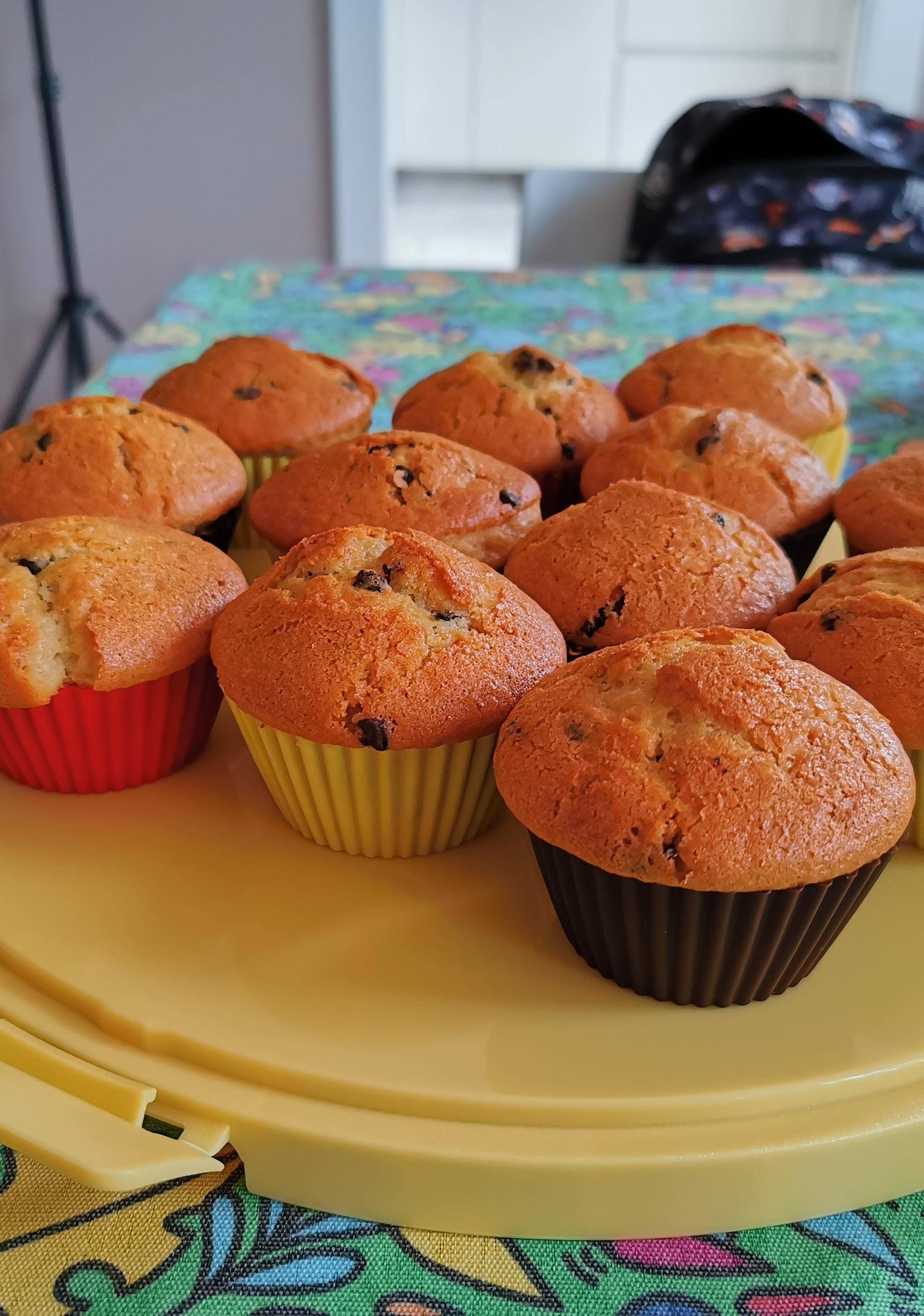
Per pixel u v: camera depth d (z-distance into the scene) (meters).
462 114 1.14
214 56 0.93
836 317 0.62
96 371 0.58
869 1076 0.19
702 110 0.82
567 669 0.23
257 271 0.68
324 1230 0.18
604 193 0.88
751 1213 0.18
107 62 0.93
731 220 0.81
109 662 0.24
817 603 0.26
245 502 0.39
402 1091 0.18
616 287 0.66
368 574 0.24
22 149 0.96
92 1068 0.19
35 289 1.02
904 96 1.14
